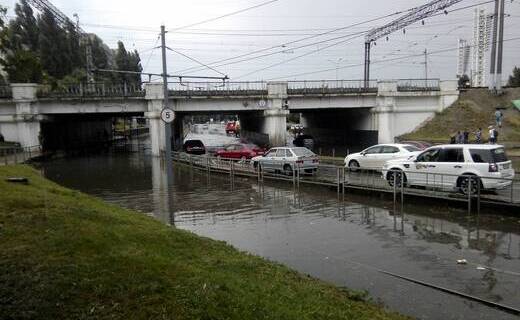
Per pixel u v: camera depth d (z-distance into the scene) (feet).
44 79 202.59
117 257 19.51
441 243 37.88
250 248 37.76
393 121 149.48
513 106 144.97
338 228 44.70
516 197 48.32
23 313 14.85
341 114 177.68
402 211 51.49
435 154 54.85
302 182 74.13
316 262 33.42
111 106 141.79
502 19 145.07
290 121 391.04
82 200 38.58
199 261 22.45
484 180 49.24
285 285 21.49
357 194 63.77
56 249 19.98
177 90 139.54
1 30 181.88
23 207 28.22
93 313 15.07
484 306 24.57
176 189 77.41
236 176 91.25
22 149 127.44
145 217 36.58
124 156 155.22
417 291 27.02
